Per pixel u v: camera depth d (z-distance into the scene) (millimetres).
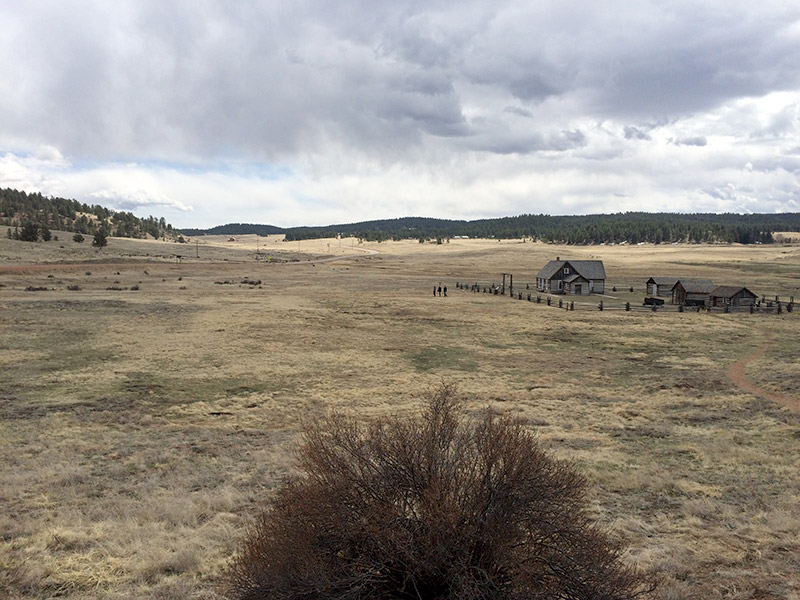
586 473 15336
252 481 15180
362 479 7012
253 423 22500
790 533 11461
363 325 50719
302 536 6770
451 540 6461
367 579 6520
